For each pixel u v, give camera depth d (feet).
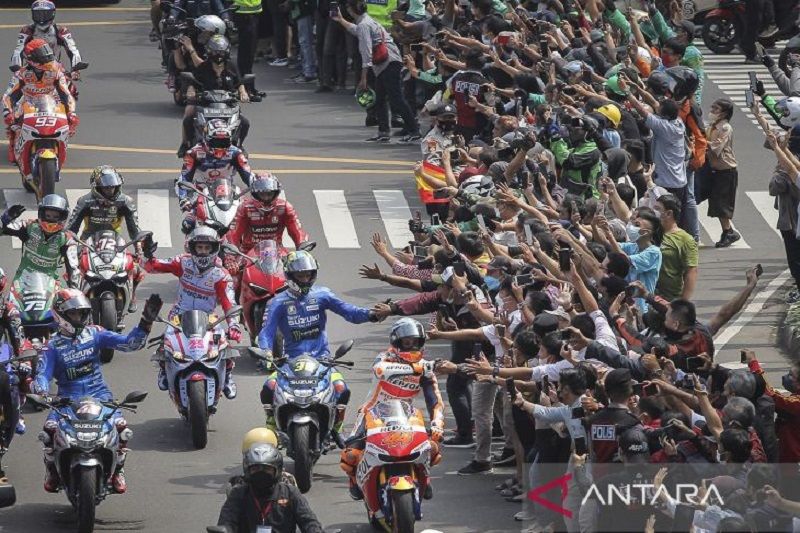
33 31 346.33
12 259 297.74
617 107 282.97
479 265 236.84
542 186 247.70
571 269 199.72
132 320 271.49
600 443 166.50
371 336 266.36
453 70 324.60
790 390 181.98
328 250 307.78
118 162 360.07
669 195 235.20
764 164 370.53
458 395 215.10
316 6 420.77
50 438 193.16
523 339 189.37
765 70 438.81
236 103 326.03
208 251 240.12
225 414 233.14
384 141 379.14
